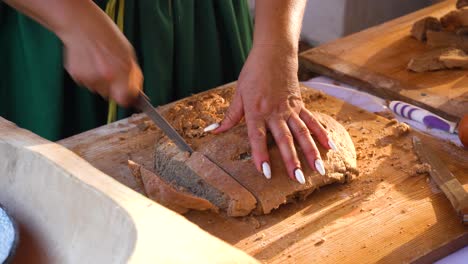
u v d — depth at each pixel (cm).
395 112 169
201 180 130
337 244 120
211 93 166
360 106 173
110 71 116
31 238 99
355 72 186
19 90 180
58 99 172
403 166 143
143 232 79
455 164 144
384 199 132
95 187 90
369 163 144
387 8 352
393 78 182
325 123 146
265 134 134
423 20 203
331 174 133
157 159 140
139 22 168
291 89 140
